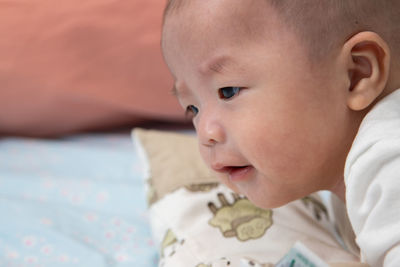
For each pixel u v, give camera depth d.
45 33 1.48
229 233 0.92
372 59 0.73
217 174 0.81
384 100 0.74
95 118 1.58
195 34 0.75
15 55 1.47
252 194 0.79
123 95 1.52
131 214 1.16
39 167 1.39
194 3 0.75
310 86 0.73
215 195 1.01
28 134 1.58
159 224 1.00
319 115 0.73
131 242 1.06
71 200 1.22
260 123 0.73
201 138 0.77
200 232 0.93
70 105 1.53
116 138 1.59
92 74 1.50
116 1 1.51
